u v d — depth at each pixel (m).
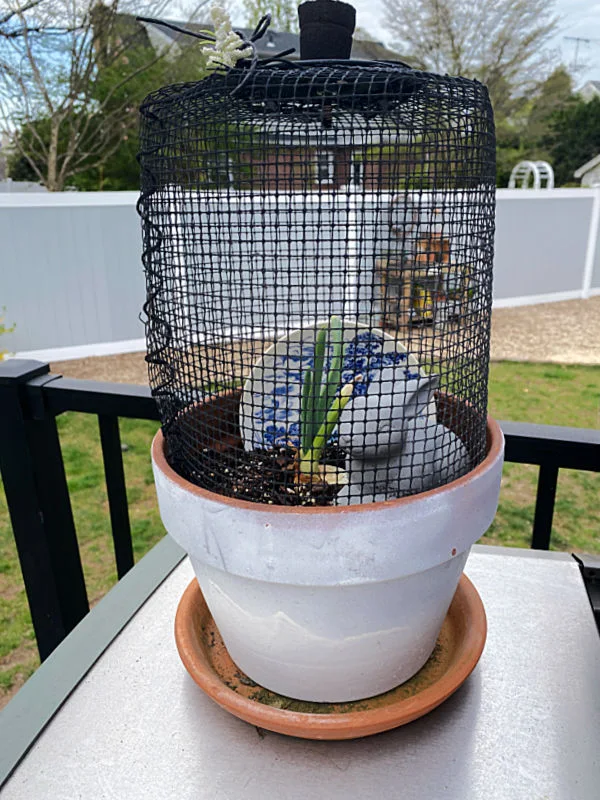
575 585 0.82
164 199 0.57
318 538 0.47
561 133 10.61
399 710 0.55
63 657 0.69
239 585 0.52
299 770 0.55
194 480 0.59
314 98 0.48
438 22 8.70
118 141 7.89
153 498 2.68
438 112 0.52
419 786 0.54
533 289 6.46
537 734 0.59
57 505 1.15
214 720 0.61
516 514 2.54
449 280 0.56
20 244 4.25
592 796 0.53
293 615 0.52
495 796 0.53
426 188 0.53
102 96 7.58
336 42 0.56
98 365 4.48
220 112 0.51
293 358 0.59
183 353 0.61
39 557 1.13
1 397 1.04
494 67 9.19
